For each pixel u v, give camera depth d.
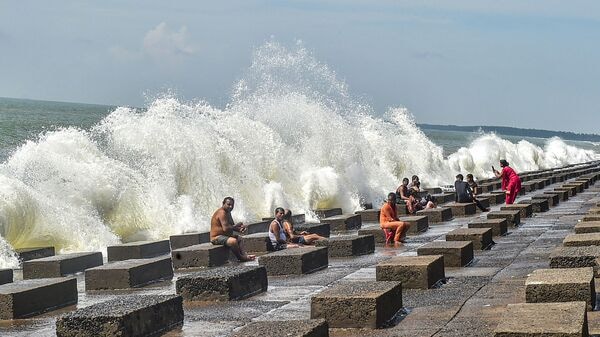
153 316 8.82
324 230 19.70
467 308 9.57
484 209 26.83
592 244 12.37
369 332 8.53
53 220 20.38
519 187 28.08
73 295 11.49
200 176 26.38
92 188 22.56
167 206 24.09
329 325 8.75
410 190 27.00
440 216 23.19
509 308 7.81
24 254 17.27
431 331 8.43
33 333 9.45
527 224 20.42
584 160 91.56
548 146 84.88
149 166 25.36
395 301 9.28
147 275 13.21
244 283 11.16
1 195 19.47
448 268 13.13
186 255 15.30
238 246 15.85
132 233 22.83
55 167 22.42
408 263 11.16
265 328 7.51
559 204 27.41
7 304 10.33
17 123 76.50
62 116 96.38
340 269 14.05
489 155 61.94
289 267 13.34
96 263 15.66
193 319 9.69
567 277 8.95
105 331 8.28
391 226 18.11
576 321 7.06
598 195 31.67
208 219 24.72
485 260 13.99
